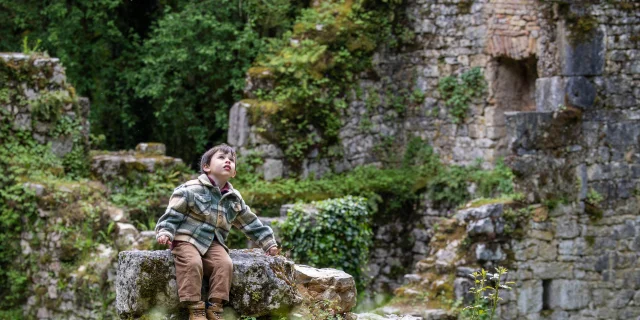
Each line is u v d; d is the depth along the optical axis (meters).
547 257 17.88
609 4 18.66
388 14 21.22
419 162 21.11
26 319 17.66
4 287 17.89
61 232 17.25
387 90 21.39
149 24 24.30
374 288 20.41
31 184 17.75
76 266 17.02
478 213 17.20
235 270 7.93
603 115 18.58
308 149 20.34
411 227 20.73
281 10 22.30
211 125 23.08
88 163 18.97
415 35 21.17
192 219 7.82
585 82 18.50
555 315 17.97
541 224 17.81
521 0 19.66
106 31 23.33
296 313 8.23
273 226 17.09
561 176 18.09
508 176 19.72
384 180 20.55
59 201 17.50
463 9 20.62
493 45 20.11
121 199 18.50
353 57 20.89
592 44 18.55
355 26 20.91
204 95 22.92
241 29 22.73
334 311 8.98
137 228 18.17
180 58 21.72
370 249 20.45
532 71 20.19
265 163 19.91
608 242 18.50
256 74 20.41
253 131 19.94
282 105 20.03
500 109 20.31
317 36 20.77
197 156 23.38
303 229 16.97
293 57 20.45
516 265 17.47
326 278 9.09
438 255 17.34
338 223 17.19
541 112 18.02
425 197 20.59
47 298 17.31
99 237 17.02
